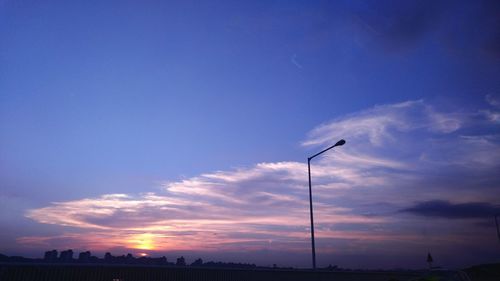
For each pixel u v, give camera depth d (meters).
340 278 26.33
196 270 18.73
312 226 25.33
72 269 14.95
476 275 60.84
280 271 22.67
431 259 35.03
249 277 21.00
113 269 16.02
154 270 17.25
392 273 31.00
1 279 13.15
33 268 14.00
